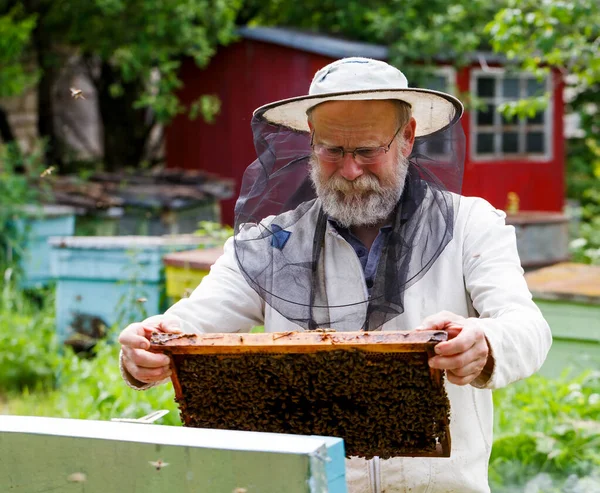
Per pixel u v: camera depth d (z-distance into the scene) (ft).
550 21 19.03
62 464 4.80
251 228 6.97
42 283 25.63
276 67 39.06
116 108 43.55
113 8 34.06
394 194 6.70
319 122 6.64
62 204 26.48
